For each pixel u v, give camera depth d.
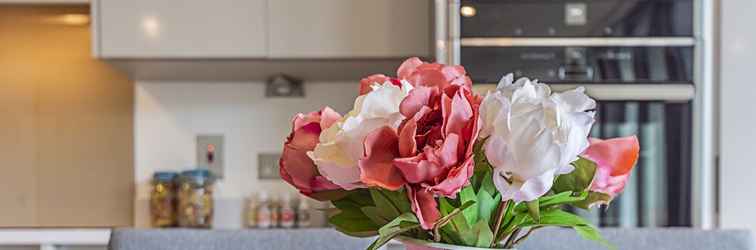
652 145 1.88
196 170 2.37
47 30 2.45
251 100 2.47
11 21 2.45
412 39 2.08
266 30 2.08
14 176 2.46
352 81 2.47
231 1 2.08
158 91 2.46
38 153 2.46
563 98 0.66
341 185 0.63
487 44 1.88
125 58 2.07
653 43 1.87
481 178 0.66
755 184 1.86
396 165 0.59
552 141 0.58
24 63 2.45
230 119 2.47
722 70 1.86
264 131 2.47
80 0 2.38
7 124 2.45
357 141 0.61
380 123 0.61
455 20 1.87
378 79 0.73
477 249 0.66
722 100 1.86
